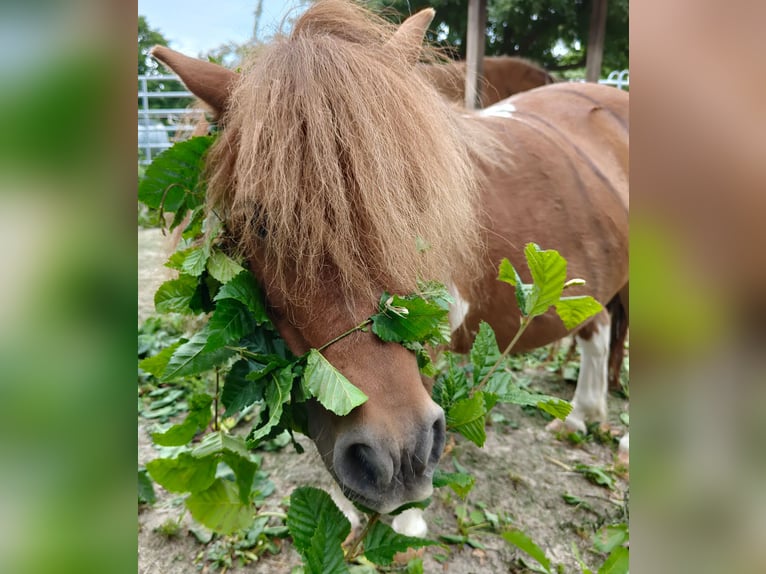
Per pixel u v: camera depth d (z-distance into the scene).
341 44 1.14
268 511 2.12
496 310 2.03
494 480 2.35
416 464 1.04
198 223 1.29
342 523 1.13
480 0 4.43
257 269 1.17
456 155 1.26
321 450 1.17
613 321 3.10
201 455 1.17
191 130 1.57
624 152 2.60
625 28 6.35
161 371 1.24
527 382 3.28
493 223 1.94
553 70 6.92
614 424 2.87
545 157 2.19
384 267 1.05
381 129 1.05
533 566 1.86
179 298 1.25
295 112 1.04
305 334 1.09
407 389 1.04
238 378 1.18
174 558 1.91
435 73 1.73
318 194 1.02
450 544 1.96
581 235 2.21
